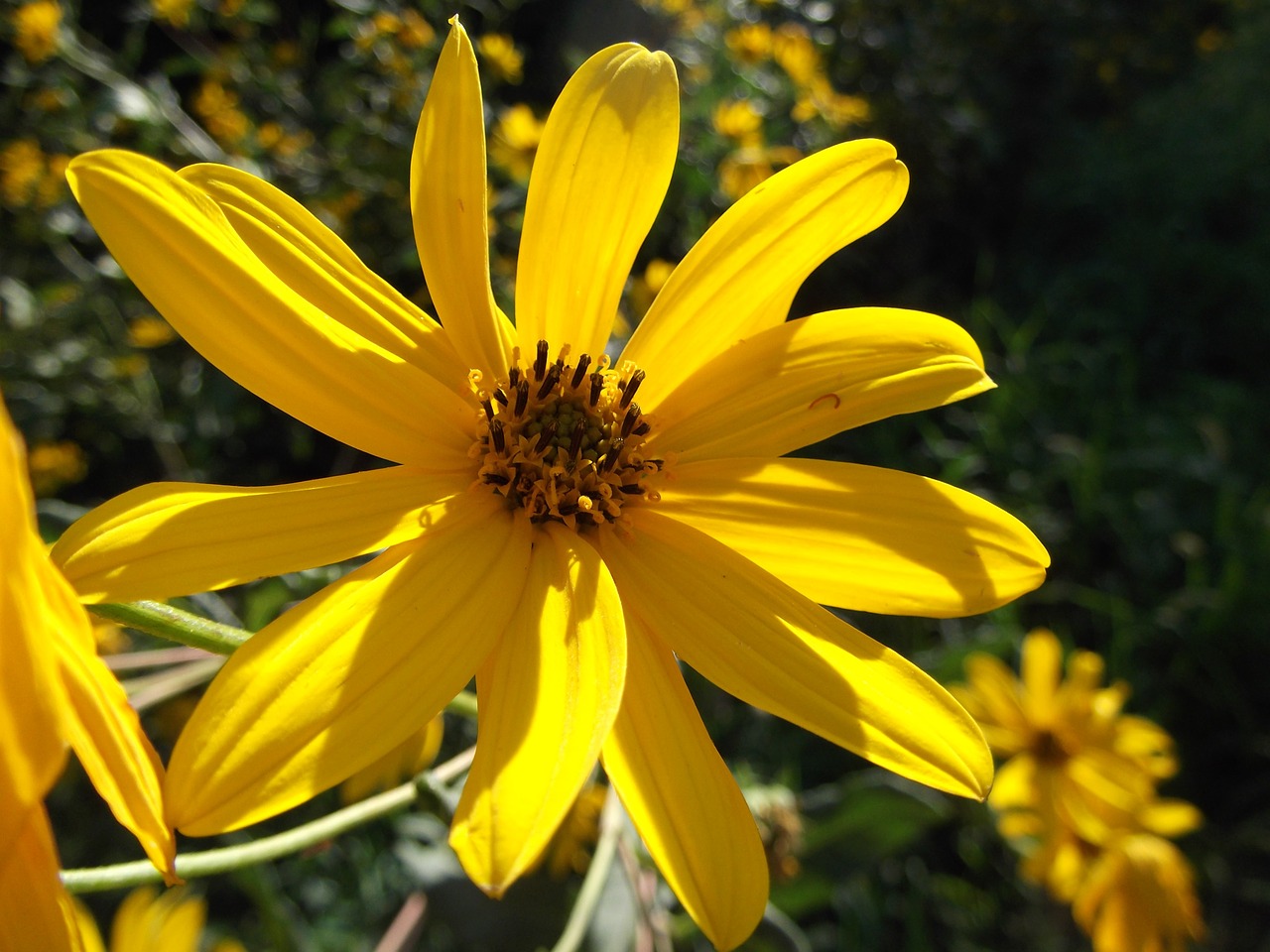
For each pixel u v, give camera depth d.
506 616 0.07
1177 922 0.17
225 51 0.26
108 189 0.06
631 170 0.08
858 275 0.37
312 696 0.06
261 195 0.07
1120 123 0.47
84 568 0.06
